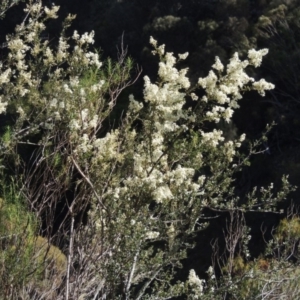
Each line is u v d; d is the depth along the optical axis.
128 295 2.71
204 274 11.28
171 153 2.65
